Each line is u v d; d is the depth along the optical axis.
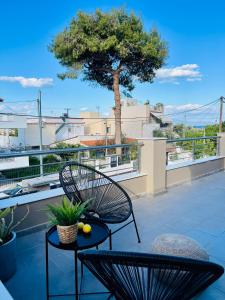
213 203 3.64
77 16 11.84
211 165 5.43
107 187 2.83
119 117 14.05
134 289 1.15
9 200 2.67
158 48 12.60
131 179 3.75
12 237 2.00
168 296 1.14
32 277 1.96
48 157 13.52
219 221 3.02
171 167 4.49
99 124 26.11
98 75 13.82
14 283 1.89
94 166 4.05
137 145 3.89
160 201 3.73
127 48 11.75
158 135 21.42
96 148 3.23
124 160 4.32
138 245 2.47
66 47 11.80
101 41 11.63
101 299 1.74
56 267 2.09
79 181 2.72
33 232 2.69
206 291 1.80
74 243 1.65
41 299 1.74
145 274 1.11
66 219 1.61
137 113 23.50
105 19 11.55
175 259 1.00
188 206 3.52
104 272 1.17
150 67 13.12
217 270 1.04
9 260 1.92
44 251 2.34
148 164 3.93
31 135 22.09
